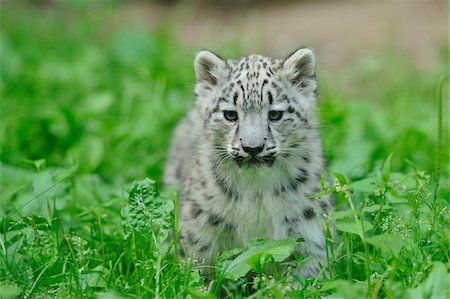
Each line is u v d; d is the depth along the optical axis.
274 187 11.39
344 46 24.73
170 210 10.79
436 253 10.45
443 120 16.70
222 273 10.09
